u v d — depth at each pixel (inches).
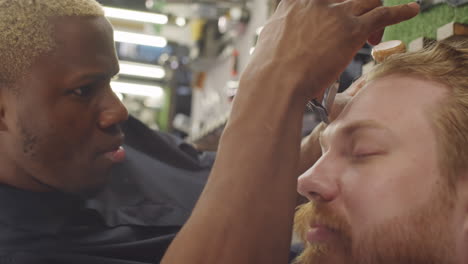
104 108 39.6
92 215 44.2
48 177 39.8
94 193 42.1
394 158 25.2
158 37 192.1
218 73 188.9
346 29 25.1
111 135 40.4
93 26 39.0
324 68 24.6
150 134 54.6
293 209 23.2
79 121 38.5
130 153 52.0
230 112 24.6
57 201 42.8
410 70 27.4
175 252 22.0
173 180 51.9
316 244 27.4
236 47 164.2
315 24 25.0
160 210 47.6
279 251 22.5
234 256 21.5
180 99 242.8
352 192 26.0
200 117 205.2
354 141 26.7
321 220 27.1
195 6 166.9
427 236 24.4
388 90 26.9
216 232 21.8
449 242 24.5
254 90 24.1
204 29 190.1
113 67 40.3
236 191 22.3
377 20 25.5
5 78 37.6
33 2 37.5
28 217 41.9
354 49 25.5
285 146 23.4
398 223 24.6
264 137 23.2
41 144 38.4
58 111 37.7
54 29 37.4
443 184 24.5
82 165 39.7
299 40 24.8
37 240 41.5
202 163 57.3
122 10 171.8
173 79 226.8
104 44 39.5
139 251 43.3
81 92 38.3
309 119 82.0
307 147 41.3
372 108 26.6
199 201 23.1
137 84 235.9
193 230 22.1
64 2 38.4
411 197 24.6
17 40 36.9
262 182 22.5
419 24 40.1
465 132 24.8
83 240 42.6
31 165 39.4
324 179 27.0
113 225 44.6
